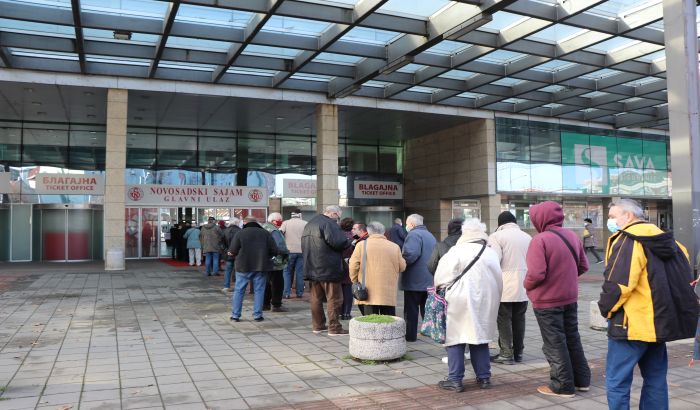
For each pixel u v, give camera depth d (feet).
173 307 33.27
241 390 16.80
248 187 82.64
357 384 17.47
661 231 12.14
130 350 22.15
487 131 75.25
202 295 38.68
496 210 75.25
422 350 22.24
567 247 16.38
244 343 23.49
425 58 52.13
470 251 16.65
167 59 50.83
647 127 88.38
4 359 20.54
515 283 19.67
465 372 18.90
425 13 43.42
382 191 93.35
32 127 73.20
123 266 57.06
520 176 77.51
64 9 40.91
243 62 52.70
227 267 41.52
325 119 64.64
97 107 65.31
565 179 81.35
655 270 11.92
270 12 39.65
